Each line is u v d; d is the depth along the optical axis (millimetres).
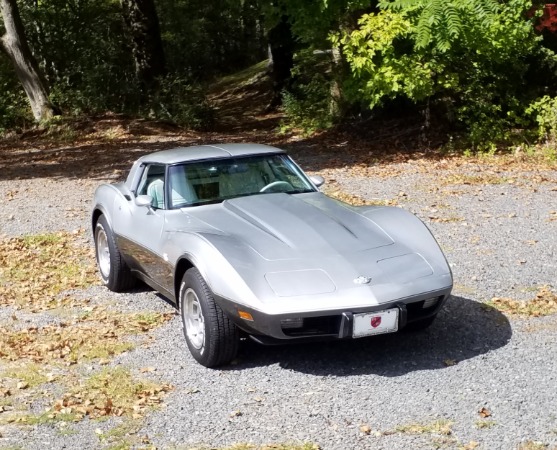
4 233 11531
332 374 5559
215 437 4652
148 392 5375
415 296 5508
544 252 8586
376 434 4555
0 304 8000
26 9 29938
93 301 7840
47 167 19156
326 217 6312
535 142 16172
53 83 30453
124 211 7516
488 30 15078
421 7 14938
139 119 26438
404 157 16109
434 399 5004
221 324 5625
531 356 5660
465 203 11383
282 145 20016
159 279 6773
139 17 29094
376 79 15648
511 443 4340
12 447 4641
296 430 4676
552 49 18516
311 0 17156
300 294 5352
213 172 7012
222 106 34750
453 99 17234
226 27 46250
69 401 5293
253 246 5836
